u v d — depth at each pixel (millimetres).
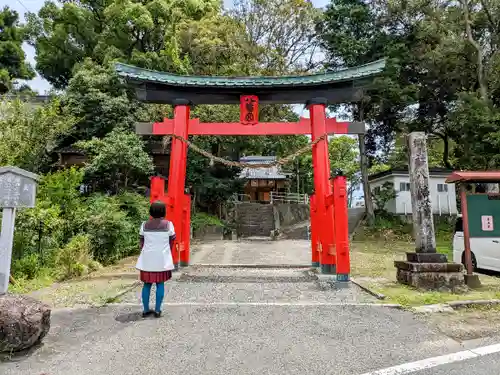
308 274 9023
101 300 6078
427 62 20062
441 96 22312
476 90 19844
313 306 5832
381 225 21953
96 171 14164
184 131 9594
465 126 17531
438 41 20016
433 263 7039
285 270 9703
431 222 7430
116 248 11234
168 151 19078
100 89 17453
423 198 7496
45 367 3535
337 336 4438
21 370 3469
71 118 13609
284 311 5551
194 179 19797
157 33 20969
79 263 8664
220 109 18297
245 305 5906
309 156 34281
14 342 3787
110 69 17734
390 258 12297
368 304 5914
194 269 9805
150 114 17672
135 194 14391
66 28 22078
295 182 36656
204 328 4719
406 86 20578
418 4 19266
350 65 21609
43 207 9523
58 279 8047
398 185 25406
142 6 19578
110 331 4582
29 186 5449
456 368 3535
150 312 5305
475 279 7461
